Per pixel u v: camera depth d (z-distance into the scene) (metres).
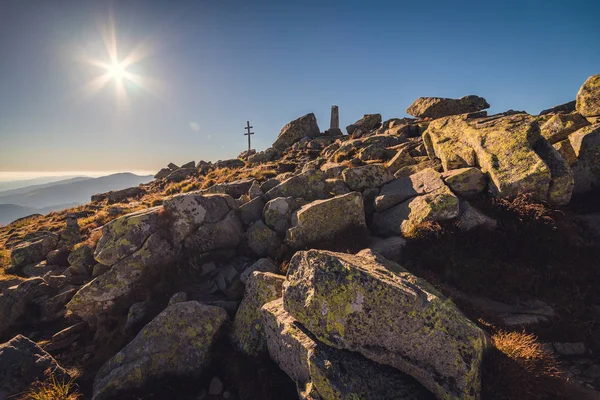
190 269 11.93
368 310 6.43
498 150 13.39
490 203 12.12
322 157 29.64
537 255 10.27
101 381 7.79
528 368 6.35
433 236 11.42
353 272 6.67
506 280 9.77
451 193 12.43
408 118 37.34
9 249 20.33
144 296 11.09
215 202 13.53
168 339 8.40
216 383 7.80
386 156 23.28
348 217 13.13
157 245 11.94
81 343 10.21
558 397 6.14
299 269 7.52
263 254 13.05
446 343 5.94
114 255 11.58
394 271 7.89
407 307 6.23
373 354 6.41
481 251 10.74
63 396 7.42
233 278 11.49
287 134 45.16
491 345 6.86
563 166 12.01
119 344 9.68
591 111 16.34
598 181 13.80
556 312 8.60
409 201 13.78
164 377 7.98
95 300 10.88
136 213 12.98
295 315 7.23
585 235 10.88
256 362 7.87
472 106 34.53
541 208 11.10
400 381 6.20
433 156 19.25
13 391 7.29
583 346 7.60
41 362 7.99
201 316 8.83
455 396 5.67
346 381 6.06
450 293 9.23
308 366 6.55
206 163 48.44
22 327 11.33
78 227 19.39
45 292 12.39
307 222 12.62
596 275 9.41
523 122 14.04
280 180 19.83
